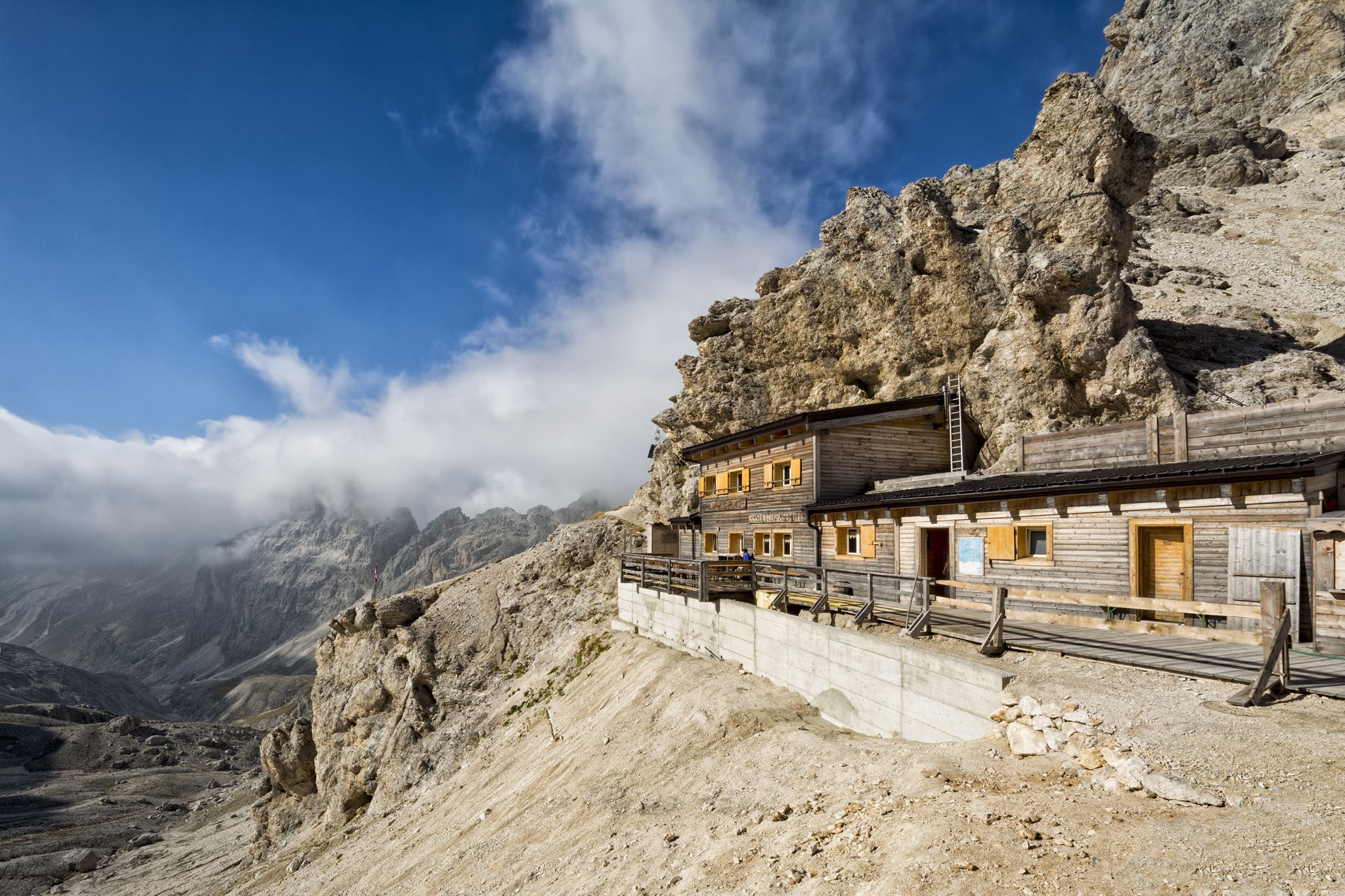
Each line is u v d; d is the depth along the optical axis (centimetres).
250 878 4606
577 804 1830
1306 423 1866
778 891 872
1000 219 3522
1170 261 5997
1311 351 3541
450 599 5359
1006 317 3456
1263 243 6253
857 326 4281
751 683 2192
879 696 1644
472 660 4703
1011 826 804
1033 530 2189
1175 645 1488
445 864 2081
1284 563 1546
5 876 7056
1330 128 8644
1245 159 8275
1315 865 615
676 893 1018
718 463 4222
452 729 4112
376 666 5131
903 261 4012
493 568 5703
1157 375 3012
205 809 9538
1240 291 4991
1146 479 1788
